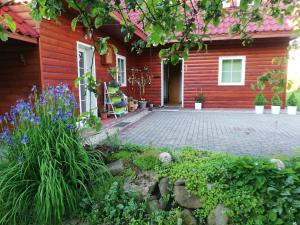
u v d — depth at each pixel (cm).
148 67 1043
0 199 207
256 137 486
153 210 217
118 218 216
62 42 529
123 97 809
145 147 285
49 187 199
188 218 207
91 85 160
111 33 754
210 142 450
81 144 244
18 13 439
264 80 198
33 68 461
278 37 848
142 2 128
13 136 236
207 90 988
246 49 926
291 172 188
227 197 196
